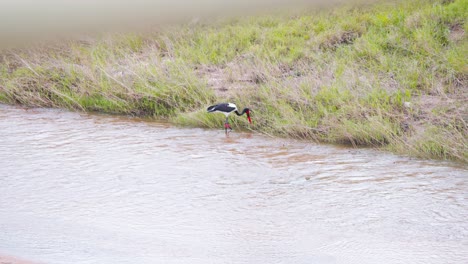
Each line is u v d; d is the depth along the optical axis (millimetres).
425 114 33406
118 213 24875
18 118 39938
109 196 26641
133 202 25984
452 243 21812
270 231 23094
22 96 43125
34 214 24828
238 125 36969
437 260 20562
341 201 25688
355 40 40688
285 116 35062
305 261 20688
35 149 33375
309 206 25281
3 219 24328
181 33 47156
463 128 31641
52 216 24625
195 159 31422
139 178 28781
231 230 23219
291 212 24766
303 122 34500
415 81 35844
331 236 22609
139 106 40250
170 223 23875
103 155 32219
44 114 40844
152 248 21719
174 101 39219
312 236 22641
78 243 22109
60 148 33500
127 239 22484
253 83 39188
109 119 39375
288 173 29156
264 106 36875
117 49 45906
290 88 37000
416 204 25125
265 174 29078
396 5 44250
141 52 45531
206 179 28547
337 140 33500
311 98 36031
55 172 29656
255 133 35812
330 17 45062
